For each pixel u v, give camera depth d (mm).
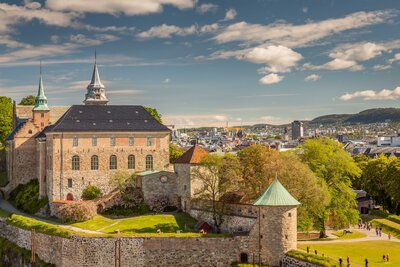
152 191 117125
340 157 110875
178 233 90125
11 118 183625
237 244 87750
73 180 122062
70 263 91000
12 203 137000
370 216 138375
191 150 114125
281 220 84375
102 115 128875
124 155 126625
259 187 100062
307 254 80500
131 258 88312
